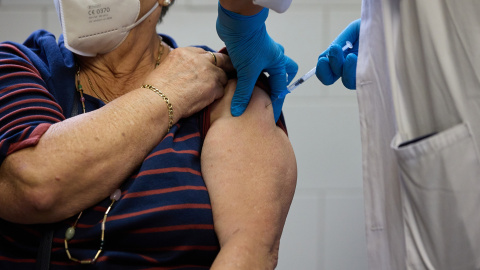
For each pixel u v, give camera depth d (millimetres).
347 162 2535
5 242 1168
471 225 1016
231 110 1292
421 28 1047
